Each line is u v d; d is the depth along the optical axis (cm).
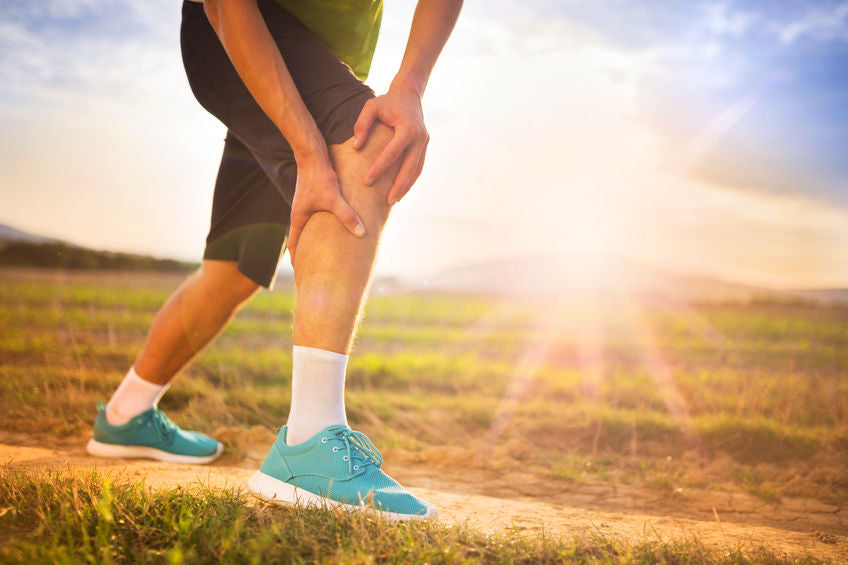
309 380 132
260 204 182
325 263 127
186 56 164
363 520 114
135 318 1063
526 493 206
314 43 146
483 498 188
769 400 412
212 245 189
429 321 1622
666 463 262
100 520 104
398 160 133
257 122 152
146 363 201
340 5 150
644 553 113
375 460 134
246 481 182
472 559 102
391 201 132
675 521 166
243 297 194
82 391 310
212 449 219
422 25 144
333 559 97
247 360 554
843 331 1712
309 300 129
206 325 196
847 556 131
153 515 114
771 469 262
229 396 352
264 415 324
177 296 197
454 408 374
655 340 1141
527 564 109
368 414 338
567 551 113
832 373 702
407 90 134
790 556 122
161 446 211
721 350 992
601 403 378
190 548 99
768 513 188
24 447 221
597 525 153
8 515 111
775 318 2302
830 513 190
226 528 107
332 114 133
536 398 442
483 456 257
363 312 138
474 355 763
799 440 295
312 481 129
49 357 553
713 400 417
